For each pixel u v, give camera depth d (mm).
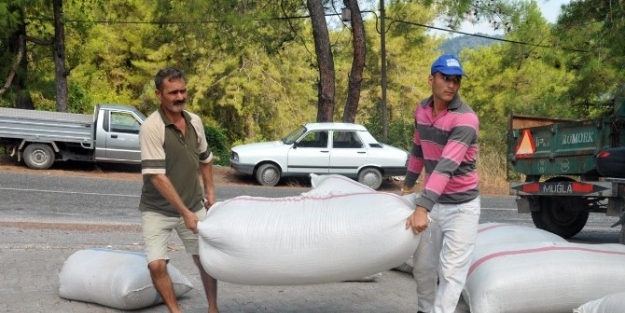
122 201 14586
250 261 4809
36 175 18094
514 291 5551
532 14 24375
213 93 39938
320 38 22578
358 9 22859
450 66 4680
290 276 4855
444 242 5039
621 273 5727
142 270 6047
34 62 25922
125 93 39625
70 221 11672
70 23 26391
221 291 6828
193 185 5469
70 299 6328
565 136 11328
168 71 5234
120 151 19625
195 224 5070
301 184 19875
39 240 9352
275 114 41156
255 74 38656
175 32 24859
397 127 25812
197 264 5676
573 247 6016
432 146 4934
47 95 25047
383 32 24906
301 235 4773
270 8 24703
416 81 43438
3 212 12312
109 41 37125
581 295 5656
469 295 5734
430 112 4902
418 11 24984
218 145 28312
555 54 21719
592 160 10594
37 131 19219
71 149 19625
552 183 11211
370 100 44375
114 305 6012
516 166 12758
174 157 5309
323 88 22703
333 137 19562
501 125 32500
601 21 19562
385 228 4742
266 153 19156
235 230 4809
